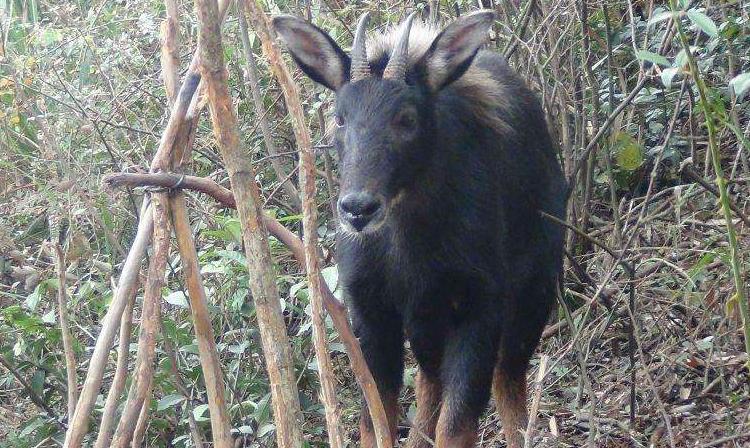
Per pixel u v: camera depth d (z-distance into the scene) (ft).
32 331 18.33
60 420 18.20
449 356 17.69
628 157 18.61
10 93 20.67
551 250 18.71
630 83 21.48
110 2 23.08
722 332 18.75
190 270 15.67
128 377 18.07
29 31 22.72
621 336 19.34
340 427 15.26
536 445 18.30
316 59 17.61
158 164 15.67
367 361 17.78
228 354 18.79
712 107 15.96
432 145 17.33
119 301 15.65
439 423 17.51
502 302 17.71
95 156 20.47
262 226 15.17
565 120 20.33
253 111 20.95
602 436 18.19
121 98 21.22
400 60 17.29
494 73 18.57
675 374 18.85
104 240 20.33
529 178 18.42
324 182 20.74
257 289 15.19
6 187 20.98
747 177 18.85
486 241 17.60
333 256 19.70
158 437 18.33
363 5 21.88
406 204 17.43
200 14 14.94
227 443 15.80
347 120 17.22
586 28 20.42
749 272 18.49
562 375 18.90
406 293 17.72
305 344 18.84
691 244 19.49
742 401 18.31
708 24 15.90
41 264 20.63
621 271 20.02
